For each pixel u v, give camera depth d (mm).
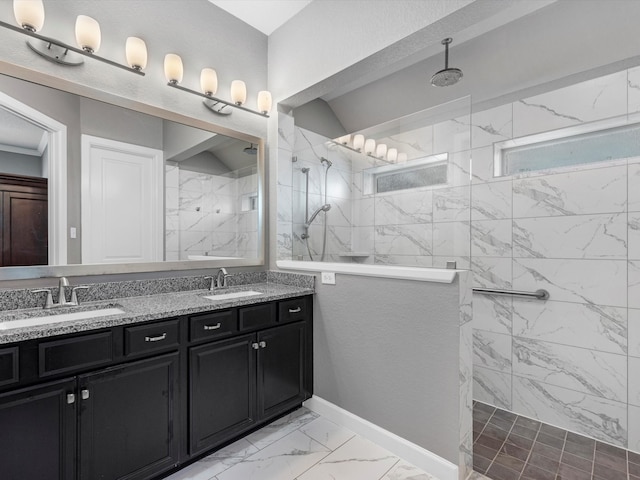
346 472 1633
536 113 2271
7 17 1511
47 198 1608
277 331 2016
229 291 2154
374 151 2158
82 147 1721
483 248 2484
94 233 1754
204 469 1632
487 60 2258
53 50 1624
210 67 2299
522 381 2293
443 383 1621
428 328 1683
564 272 2131
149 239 1967
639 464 1732
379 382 1886
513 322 2336
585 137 2195
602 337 1991
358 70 2104
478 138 2525
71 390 1239
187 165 2152
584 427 2035
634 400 1879
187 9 2184
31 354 1154
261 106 2520
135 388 1411
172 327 1533
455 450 1573
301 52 2385
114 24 1848
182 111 2143
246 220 2477
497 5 1515
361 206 2207
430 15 1668
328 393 2170
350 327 2039
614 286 1952
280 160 2602
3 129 1492
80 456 1258
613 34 1852
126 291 1848
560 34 1953
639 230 1872
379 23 1896
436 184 1863
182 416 1568
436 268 1757
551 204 2188
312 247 2508
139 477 1416
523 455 1809
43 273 1584
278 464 1681
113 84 1839
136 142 1924
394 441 1786
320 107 3105
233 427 1775
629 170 1908
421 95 2703
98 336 1304
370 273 1920
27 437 1146
